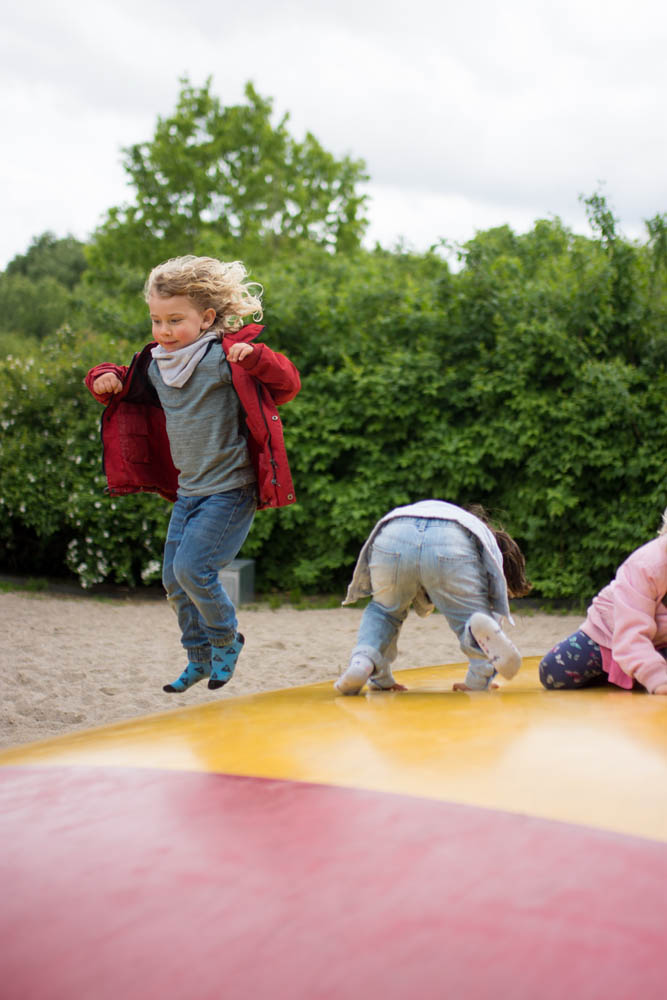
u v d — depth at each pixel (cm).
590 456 994
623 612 281
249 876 109
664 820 128
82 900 105
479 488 1078
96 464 1126
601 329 1046
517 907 102
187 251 2903
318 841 119
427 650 752
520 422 1019
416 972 90
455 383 1081
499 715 191
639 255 1063
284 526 1104
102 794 142
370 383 1084
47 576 1202
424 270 1300
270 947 94
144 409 355
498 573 312
